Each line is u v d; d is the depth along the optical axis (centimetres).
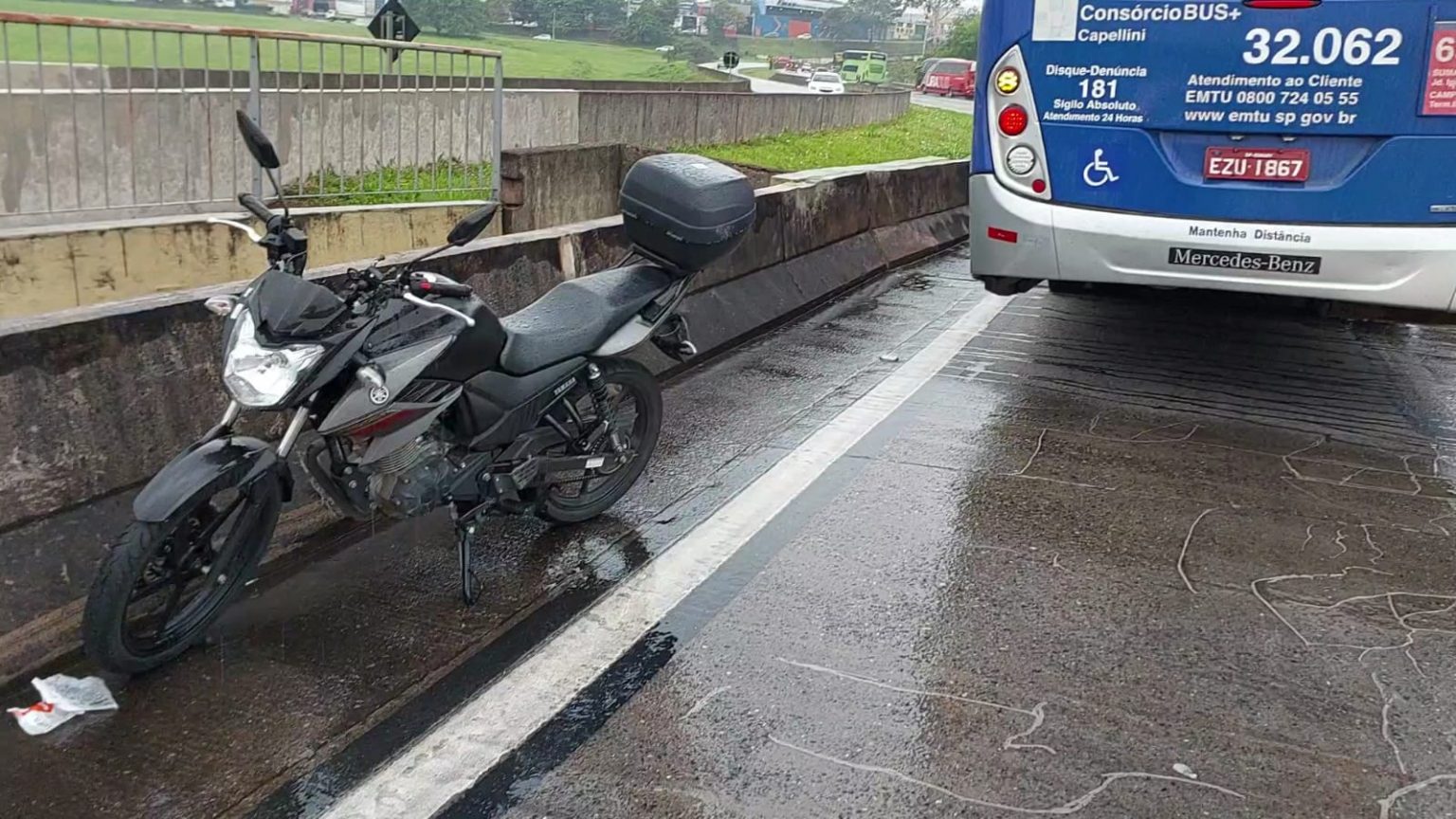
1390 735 338
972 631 395
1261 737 336
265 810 299
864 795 309
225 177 852
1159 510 501
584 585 427
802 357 741
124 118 779
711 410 628
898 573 438
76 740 326
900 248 1084
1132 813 302
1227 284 598
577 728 338
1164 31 583
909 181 1137
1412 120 548
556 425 447
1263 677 368
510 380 420
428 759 322
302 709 344
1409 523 491
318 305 356
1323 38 554
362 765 319
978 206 651
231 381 344
